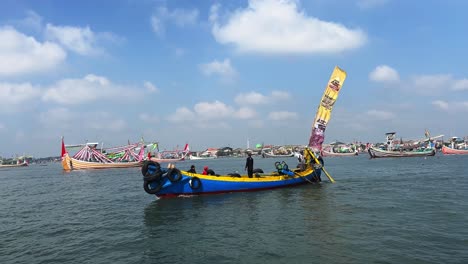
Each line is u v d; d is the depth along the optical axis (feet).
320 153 104.47
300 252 34.81
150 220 54.65
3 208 77.97
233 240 40.40
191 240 41.37
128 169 314.76
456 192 77.00
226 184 79.71
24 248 41.86
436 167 185.06
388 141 433.89
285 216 53.26
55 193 109.19
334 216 52.11
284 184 89.61
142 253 37.24
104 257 36.50
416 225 45.01
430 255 32.78
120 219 57.52
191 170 78.33
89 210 69.62
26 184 160.04
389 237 39.34
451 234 40.01
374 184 98.37
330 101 103.81
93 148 339.77
